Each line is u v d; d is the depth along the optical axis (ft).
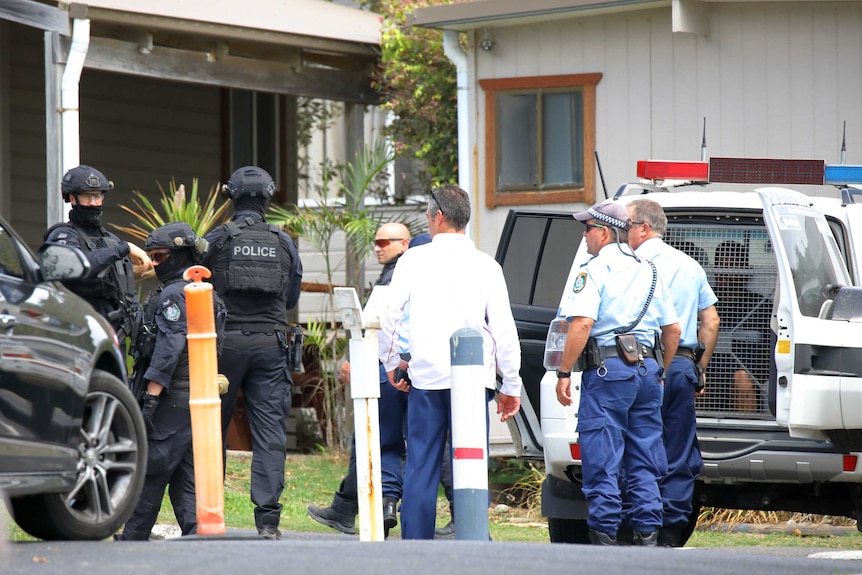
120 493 77.00
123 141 201.98
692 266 94.99
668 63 164.25
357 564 60.13
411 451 87.10
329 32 189.47
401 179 219.82
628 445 89.86
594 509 88.17
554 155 171.53
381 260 115.34
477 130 176.04
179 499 92.02
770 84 159.53
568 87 170.19
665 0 159.02
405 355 98.94
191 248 91.35
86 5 154.61
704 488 100.48
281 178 225.97
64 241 91.30
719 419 98.22
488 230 175.42
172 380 89.61
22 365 68.64
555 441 96.27
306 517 126.72
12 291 70.69
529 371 104.78
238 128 219.41
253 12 183.93
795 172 105.19
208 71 178.19
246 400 95.09
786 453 93.09
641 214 95.50
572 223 110.93
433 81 188.85
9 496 69.26
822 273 92.79
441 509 137.18
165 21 167.32
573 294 88.38
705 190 126.93
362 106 202.39
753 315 100.99
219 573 56.95
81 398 73.31
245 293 92.89
